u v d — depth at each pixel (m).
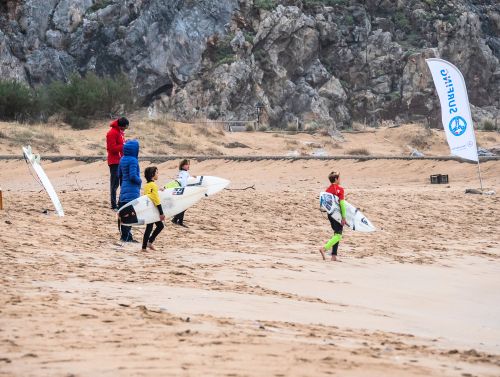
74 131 177.12
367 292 44.06
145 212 52.22
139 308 30.42
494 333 34.75
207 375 19.78
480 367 24.42
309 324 31.28
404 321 35.62
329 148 185.88
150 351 22.36
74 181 123.75
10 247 48.78
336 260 54.50
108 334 24.61
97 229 59.97
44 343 23.00
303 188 116.62
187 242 58.94
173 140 168.50
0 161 138.38
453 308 41.44
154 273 43.38
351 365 22.06
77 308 29.39
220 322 28.73
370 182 124.06
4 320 26.06
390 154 184.00
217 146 172.38
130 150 55.19
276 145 179.50
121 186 55.44
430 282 49.31
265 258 53.34
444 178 120.38
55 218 62.62
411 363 23.56
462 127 98.31
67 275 40.00
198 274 44.44
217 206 78.62
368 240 67.06
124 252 51.38
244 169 135.62
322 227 72.69
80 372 19.78
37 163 64.06
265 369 20.75
